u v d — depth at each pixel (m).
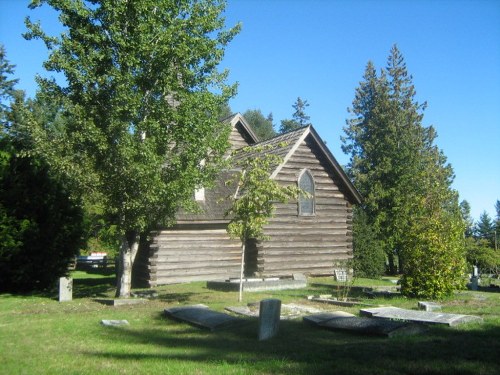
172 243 23.41
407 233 16.27
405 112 52.62
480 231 78.44
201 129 15.73
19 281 19.61
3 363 7.89
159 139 15.55
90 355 8.38
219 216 24.02
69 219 21.16
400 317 10.88
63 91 15.79
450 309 12.96
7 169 19.52
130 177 14.91
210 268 24.22
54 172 19.02
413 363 7.25
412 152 42.19
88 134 14.80
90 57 15.16
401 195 39.62
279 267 24.69
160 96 16.09
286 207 25.30
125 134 14.85
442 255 15.42
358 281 25.41
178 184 15.32
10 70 50.62
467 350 8.01
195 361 7.76
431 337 9.12
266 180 14.93
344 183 26.95
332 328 10.20
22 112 16.44
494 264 34.16
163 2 15.47
